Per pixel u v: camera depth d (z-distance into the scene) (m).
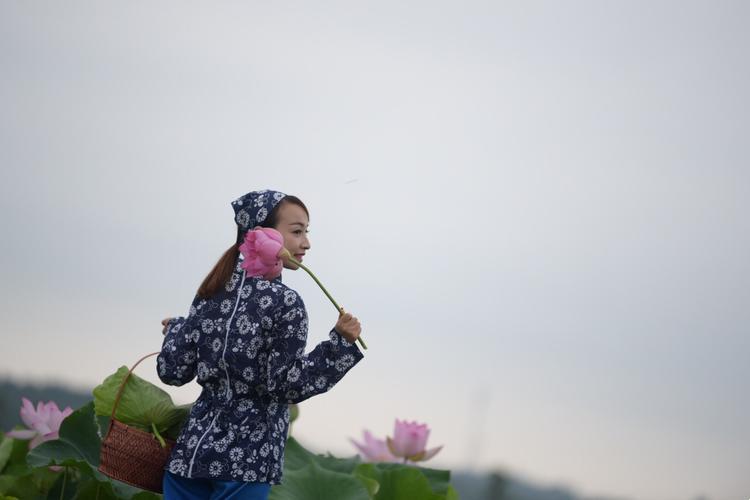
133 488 8.84
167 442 7.14
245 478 6.69
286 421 7.03
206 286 7.03
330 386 6.78
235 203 7.27
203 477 6.71
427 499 10.02
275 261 6.68
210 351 6.90
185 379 7.08
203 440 6.76
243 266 6.72
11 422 14.43
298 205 7.18
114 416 7.22
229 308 6.94
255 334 6.81
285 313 6.82
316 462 9.98
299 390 6.71
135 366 7.35
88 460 8.85
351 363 6.80
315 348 6.83
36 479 9.36
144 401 7.28
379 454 11.06
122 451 7.07
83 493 8.70
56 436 9.26
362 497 9.29
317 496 9.23
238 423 6.79
